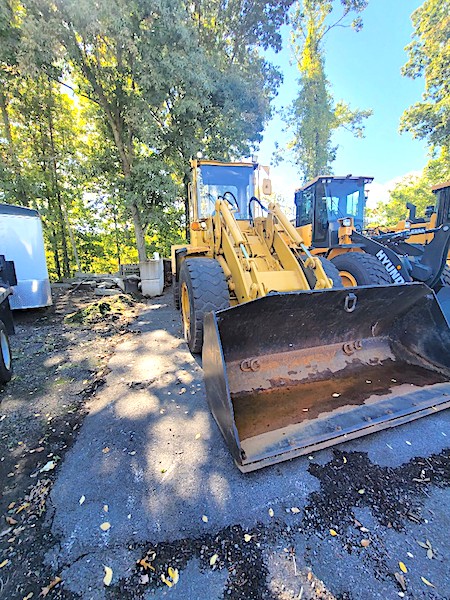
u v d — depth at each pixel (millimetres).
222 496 1743
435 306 2615
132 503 1724
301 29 19109
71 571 1376
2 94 12164
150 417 2594
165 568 1374
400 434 2207
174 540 1502
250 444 1878
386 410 2242
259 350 2453
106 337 4922
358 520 1574
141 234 11805
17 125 13586
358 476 1854
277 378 2439
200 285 3291
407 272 4266
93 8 8406
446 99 17156
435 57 17328
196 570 1362
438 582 1278
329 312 2449
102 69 10609
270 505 1677
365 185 6555
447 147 18344
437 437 2176
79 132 14812
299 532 1520
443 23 16484
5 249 5973
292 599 1239
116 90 10828
